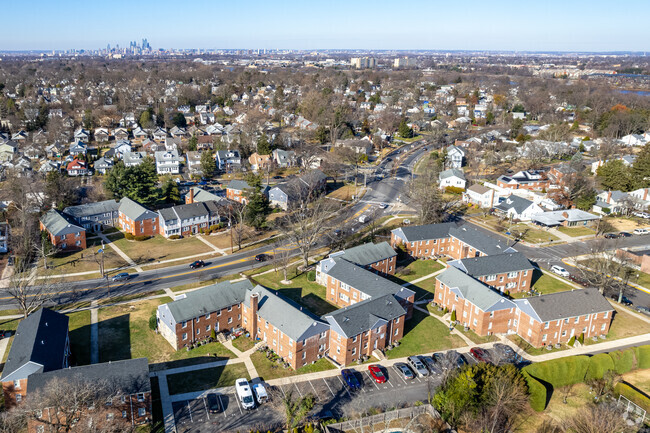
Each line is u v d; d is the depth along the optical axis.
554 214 131.38
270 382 65.44
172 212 120.88
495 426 56.91
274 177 178.12
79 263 103.62
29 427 53.66
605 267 90.06
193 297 74.88
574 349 74.88
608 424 54.78
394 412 58.75
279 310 72.56
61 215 114.56
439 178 168.12
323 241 117.19
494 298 76.56
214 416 58.84
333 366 69.69
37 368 59.34
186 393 62.88
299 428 56.50
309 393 63.22
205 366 68.62
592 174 171.62
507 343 75.81
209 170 173.88
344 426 56.78
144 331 77.12
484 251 99.69
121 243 116.31
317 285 95.19
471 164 190.25
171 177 162.88
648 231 124.50
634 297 92.06
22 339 65.00
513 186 156.62
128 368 59.12
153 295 89.50
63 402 51.50
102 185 147.25
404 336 77.38
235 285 79.88
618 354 68.88
